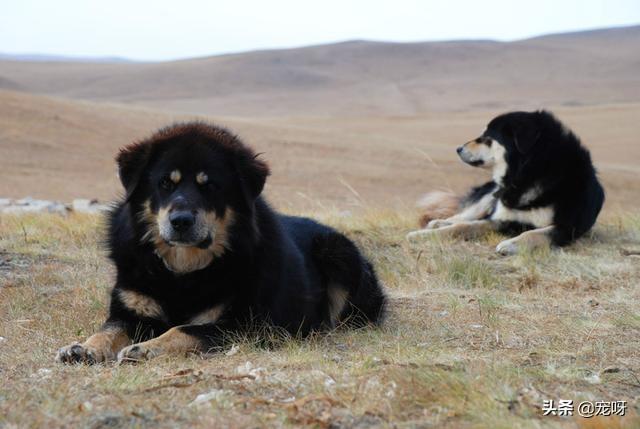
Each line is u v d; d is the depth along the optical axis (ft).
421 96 243.81
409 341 12.42
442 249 16.07
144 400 10.73
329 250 13.17
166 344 11.73
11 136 58.85
